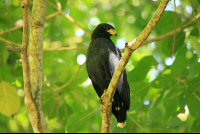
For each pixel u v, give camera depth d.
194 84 8.27
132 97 9.86
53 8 11.23
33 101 5.77
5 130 16.62
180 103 8.90
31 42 6.03
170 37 10.41
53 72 15.73
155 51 17.30
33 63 6.00
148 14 18.39
